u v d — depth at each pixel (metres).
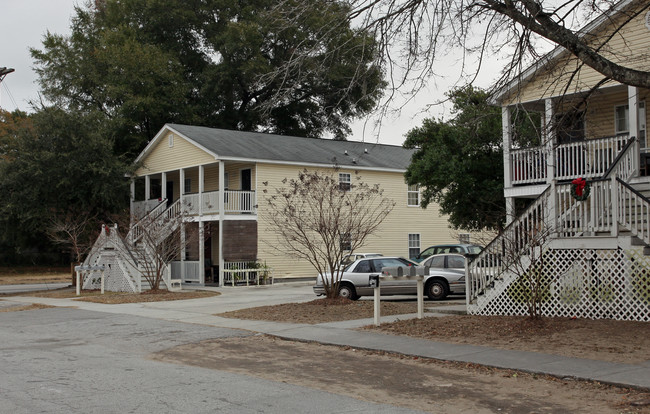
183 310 18.58
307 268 33.22
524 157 18.38
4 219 32.38
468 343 11.57
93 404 7.62
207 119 49.47
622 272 13.29
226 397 8.05
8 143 35.88
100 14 52.75
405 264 21.12
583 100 12.64
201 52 51.28
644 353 10.03
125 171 34.81
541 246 13.15
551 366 9.43
